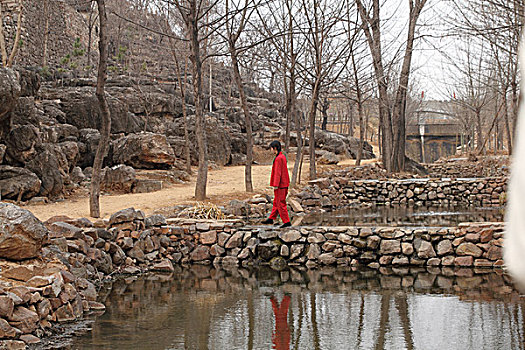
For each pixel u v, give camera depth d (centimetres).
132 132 2425
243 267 911
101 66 1088
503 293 621
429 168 3578
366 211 1670
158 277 812
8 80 1309
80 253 753
